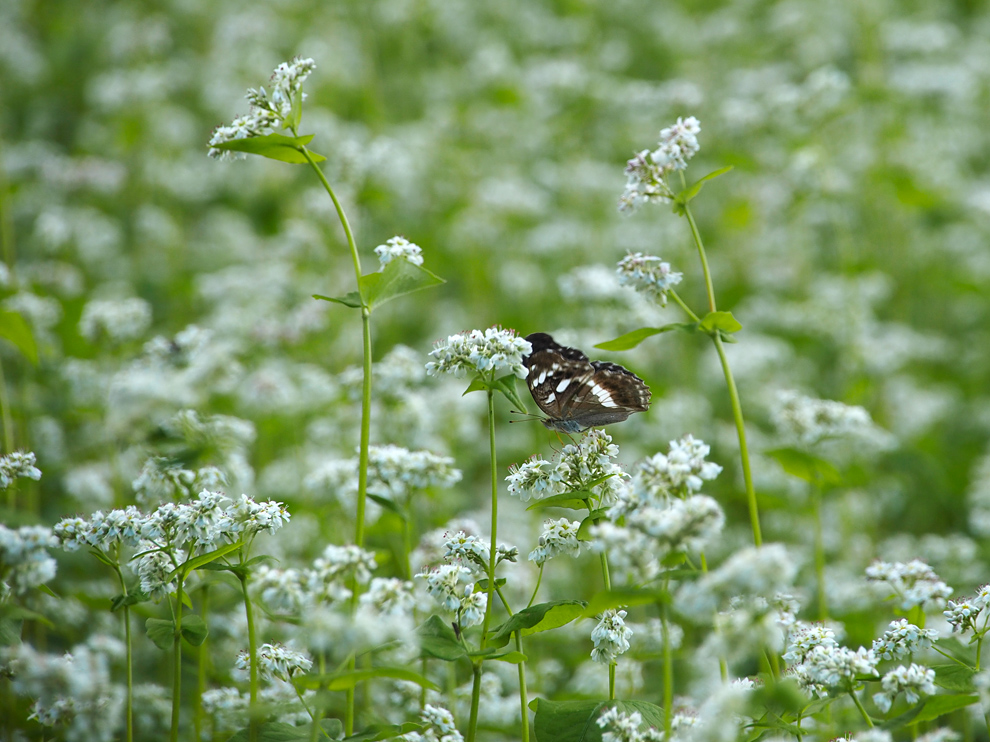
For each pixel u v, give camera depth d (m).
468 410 14.09
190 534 6.37
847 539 12.80
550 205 20.66
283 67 6.73
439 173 19.55
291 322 14.51
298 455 12.72
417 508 11.30
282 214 20.39
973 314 18.89
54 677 6.04
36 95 25.06
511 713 8.20
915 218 18.97
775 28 21.94
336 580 5.38
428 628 5.93
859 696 7.81
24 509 11.72
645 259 7.28
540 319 17.11
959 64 21.73
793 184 16.52
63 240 17.02
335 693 6.75
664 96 17.05
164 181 20.69
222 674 8.38
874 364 15.64
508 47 24.72
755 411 16.36
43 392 13.60
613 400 7.52
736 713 5.53
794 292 18.34
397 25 22.59
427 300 18.22
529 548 11.84
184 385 8.41
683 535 5.14
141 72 21.12
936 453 14.85
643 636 8.52
